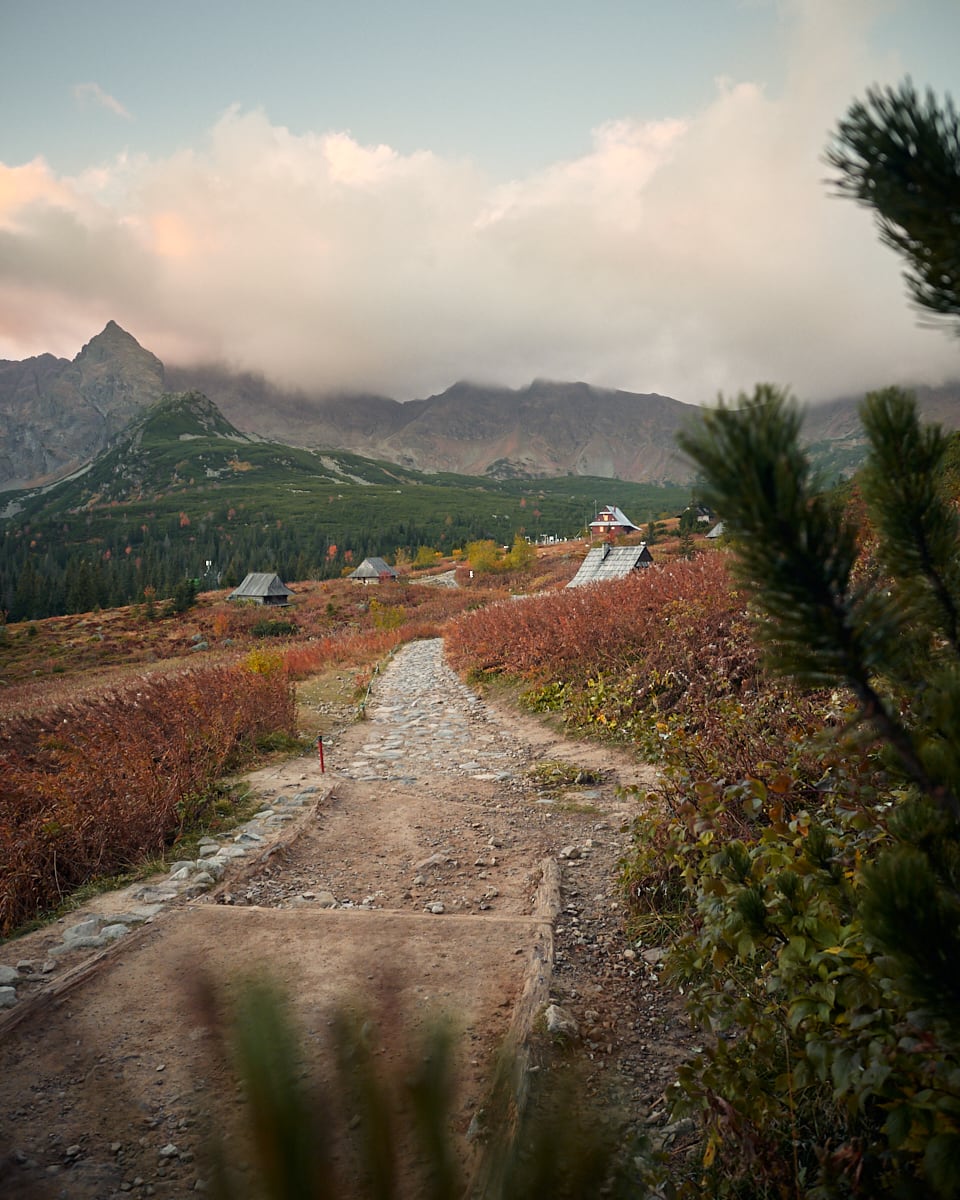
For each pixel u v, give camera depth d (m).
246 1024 0.79
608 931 4.95
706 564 16.09
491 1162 2.35
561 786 8.66
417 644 31.84
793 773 4.69
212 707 11.67
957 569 1.60
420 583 81.94
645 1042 3.63
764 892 2.96
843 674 1.36
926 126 1.16
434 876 6.38
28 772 8.88
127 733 10.21
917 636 1.53
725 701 7.64
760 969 3.49
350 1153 0.87
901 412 1.63
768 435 1.22
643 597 14.60
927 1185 1.79
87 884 6.28
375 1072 0.92
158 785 7.90
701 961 3.16
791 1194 2.21
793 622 1.32
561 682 13.46
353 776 10.05
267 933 5.06
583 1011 3.91
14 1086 3.47
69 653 53.28
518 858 6.64
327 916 5.33
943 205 1.15
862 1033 2.08
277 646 43.16
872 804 3.19
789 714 6.18
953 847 1.54
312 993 4.15
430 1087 0.87
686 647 10.70
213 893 6.02
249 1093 0.76
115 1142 3.04
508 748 11.08
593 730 10.70
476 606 49.41
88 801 7.30
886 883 1.34
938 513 1.60
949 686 1.40
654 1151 2.62
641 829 5.37
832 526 1.28
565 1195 0.89
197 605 74.19
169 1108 3.23
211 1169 0.76
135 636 57.94
